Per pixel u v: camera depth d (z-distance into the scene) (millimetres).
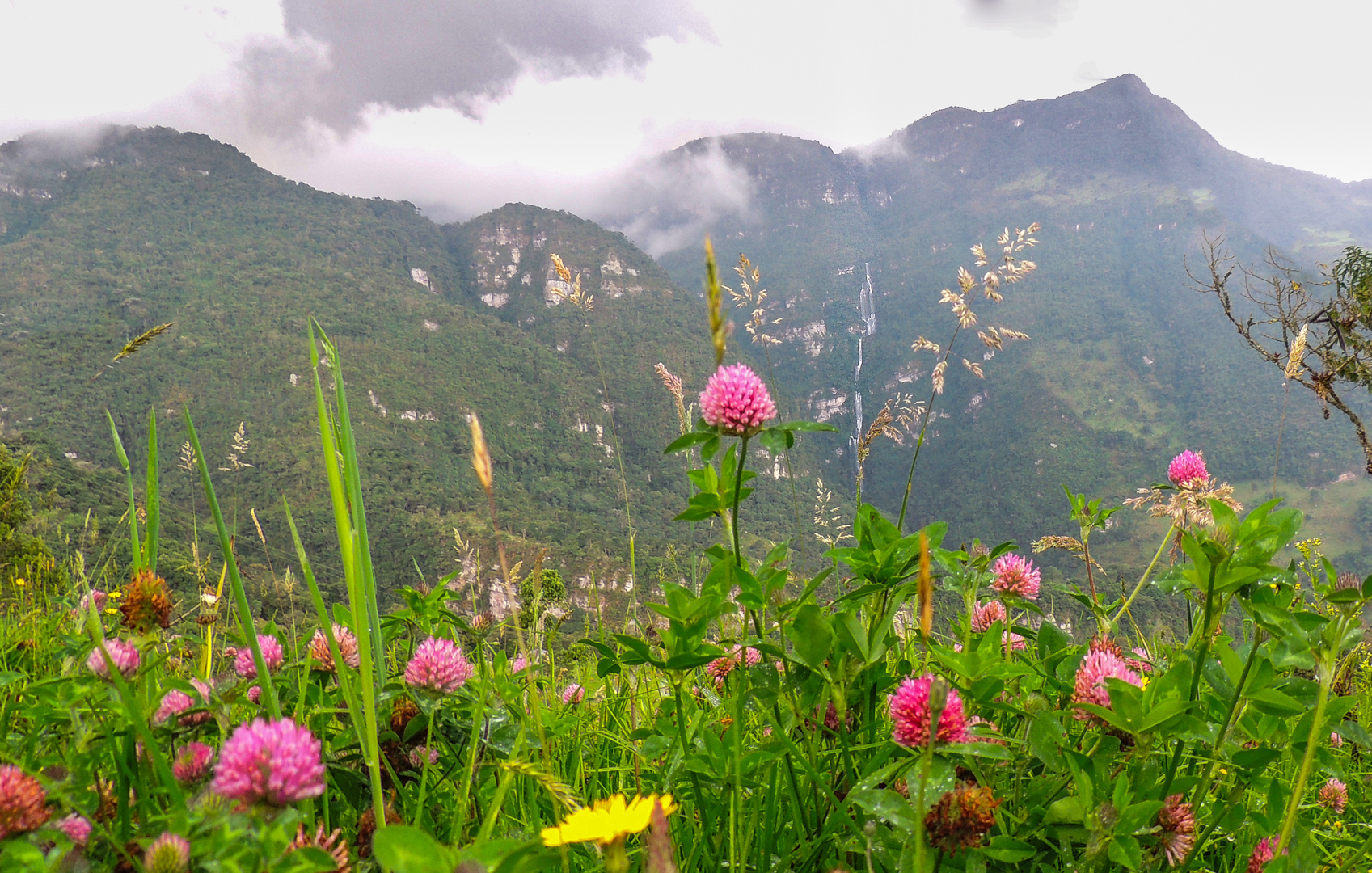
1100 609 2543
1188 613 2266
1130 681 1892
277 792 977
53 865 961
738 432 1869
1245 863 1867
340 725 1916
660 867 944
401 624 2307
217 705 1543
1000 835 1545
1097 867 1527
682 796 1909
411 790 1843
